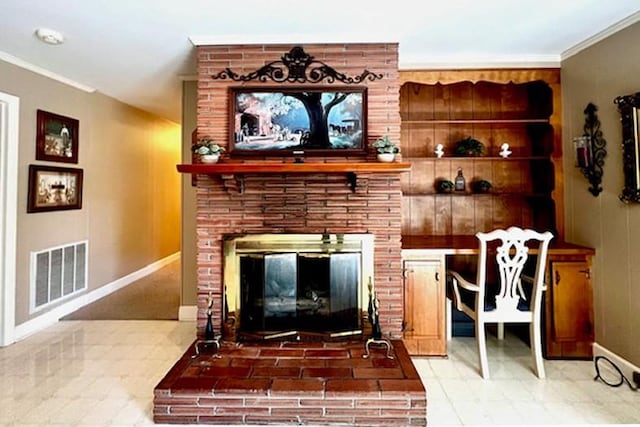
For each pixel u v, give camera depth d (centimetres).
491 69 331
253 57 284
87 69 347
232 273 284
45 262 360
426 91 365
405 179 364
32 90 340
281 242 283
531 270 305
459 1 231
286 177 286
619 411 222
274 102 284
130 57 315
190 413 213
